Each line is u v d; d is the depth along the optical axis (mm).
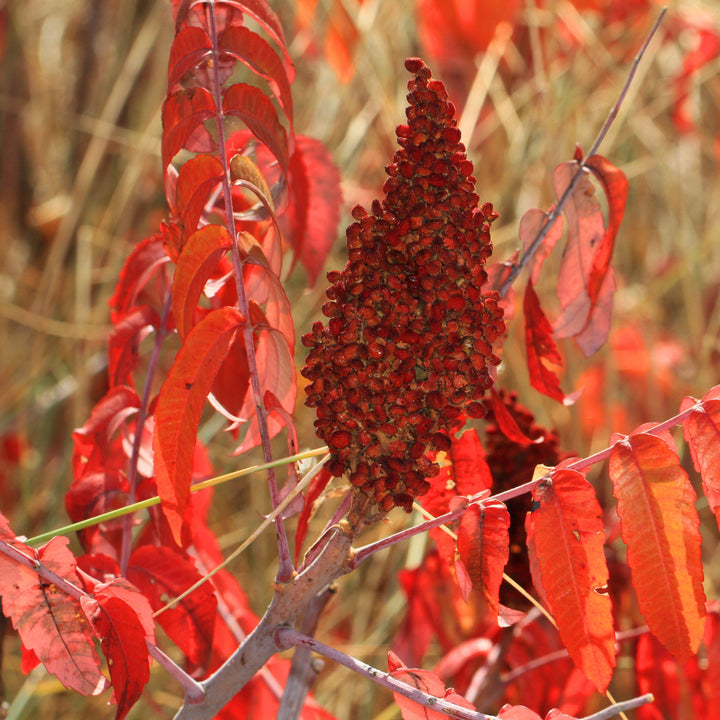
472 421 1153
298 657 917
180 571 887
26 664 839
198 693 814
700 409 805
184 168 816
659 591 791
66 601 798
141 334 927
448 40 1763
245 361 914
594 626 794
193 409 793
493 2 1700
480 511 807
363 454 797
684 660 789
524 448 952
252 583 1640
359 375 787
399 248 789
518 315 1596
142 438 925
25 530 1718
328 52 1760
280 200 857
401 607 1527
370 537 1620
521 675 1010
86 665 794
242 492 1775
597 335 917
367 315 783
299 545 859
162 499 790
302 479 822
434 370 788
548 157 1657
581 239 912
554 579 797
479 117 1823
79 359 1786
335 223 935
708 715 939
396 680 786
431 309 785
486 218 796
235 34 829
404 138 793
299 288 1774
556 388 927
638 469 795
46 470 1816
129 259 925
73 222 1830
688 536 790
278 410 833
